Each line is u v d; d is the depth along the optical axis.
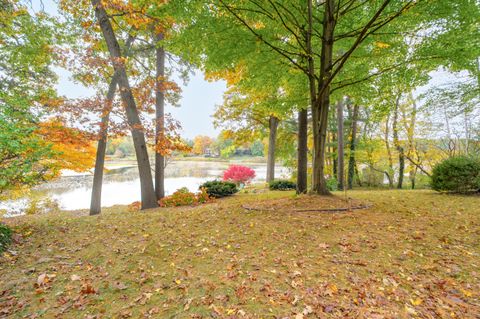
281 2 5.69
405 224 4.81
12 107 6.00
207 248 3.97
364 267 3.26
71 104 7.92
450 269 3.13
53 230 5.11
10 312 2.44
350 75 7.51
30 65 9.77
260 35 5.75
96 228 5.26
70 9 8.19
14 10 7.89
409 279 2.96
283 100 7.85
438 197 7.68
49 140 7.82
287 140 19.00
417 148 16.91
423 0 4.89
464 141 14.37
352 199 6.92
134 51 10.88
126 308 2.50
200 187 11.27
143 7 7.42
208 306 2.49
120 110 8.77
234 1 5.39
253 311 2.39
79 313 2.43
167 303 2.56
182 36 5.79
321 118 6.95
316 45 7.25
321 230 4.60
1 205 12.26
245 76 6.87
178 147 9.48
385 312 2.37
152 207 9.33
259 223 5.09
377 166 19.22
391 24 6.02
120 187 20.08
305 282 2.92
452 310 2.39
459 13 5.14
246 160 58.38
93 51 8.55
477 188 7.97
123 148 50.75
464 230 4.38
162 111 11.06
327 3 6.02
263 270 3.21
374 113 8.01
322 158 7.12
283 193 10.86
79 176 27.30
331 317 2.30
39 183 5.55
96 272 3.23
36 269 3.28
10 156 4.46
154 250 3.94
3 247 3.84
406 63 6.17
